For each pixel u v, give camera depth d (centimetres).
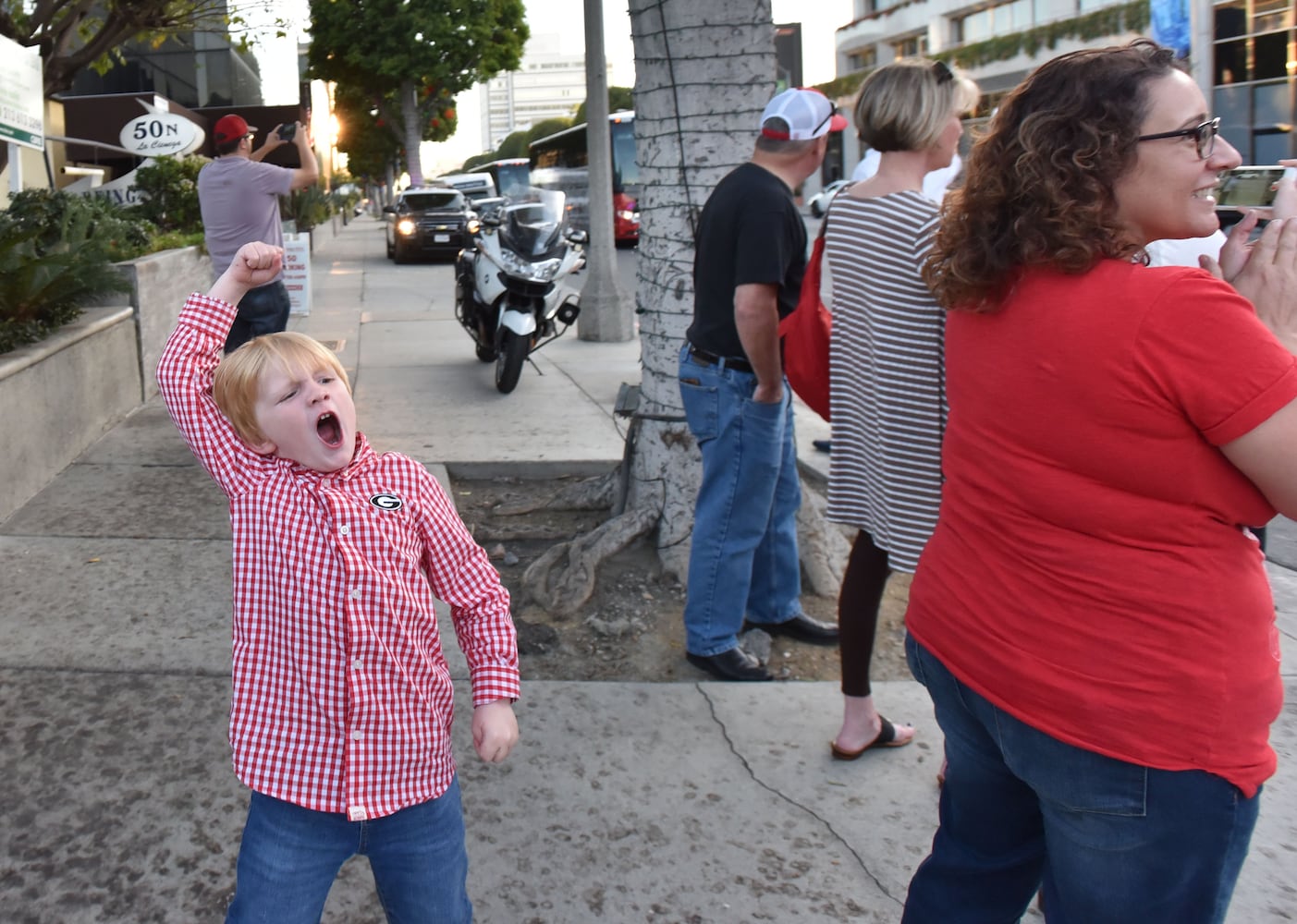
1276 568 509
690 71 414
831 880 271
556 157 3409
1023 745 165
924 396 278
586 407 767
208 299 204
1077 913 168
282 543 180
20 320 574
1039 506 159
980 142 168
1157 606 152
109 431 652
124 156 2309
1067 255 152
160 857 265
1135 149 152
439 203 2398
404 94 4278
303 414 179
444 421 720
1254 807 156
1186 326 143
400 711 185
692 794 305
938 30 5044
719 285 346
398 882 194
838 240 292
